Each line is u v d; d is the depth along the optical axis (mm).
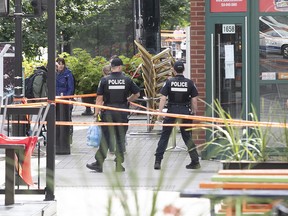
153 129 57562
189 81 40062
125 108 40031
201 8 43500
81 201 31094
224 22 42281
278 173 17219
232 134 24219
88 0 78750
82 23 78688
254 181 16375
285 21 41969
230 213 16094
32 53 73875
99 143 38625
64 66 50281
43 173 31719
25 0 70500
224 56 42406
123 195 14914
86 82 70438
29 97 47938
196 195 15641
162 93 40250
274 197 15492
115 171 17156
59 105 46812
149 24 74250
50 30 28469
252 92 42156
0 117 33969
